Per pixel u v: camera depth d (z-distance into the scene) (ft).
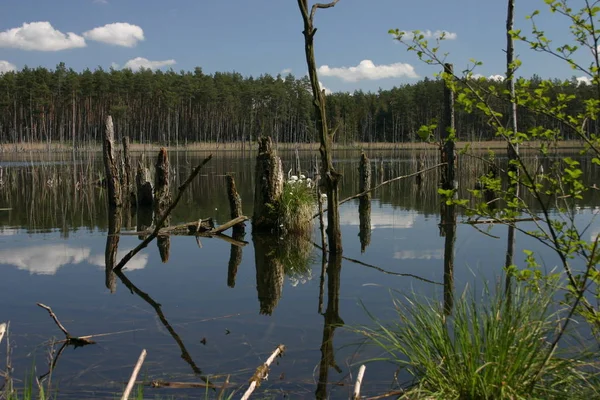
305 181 36.86
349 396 11.91
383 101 325.42
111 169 50.62
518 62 11.51
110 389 12.34
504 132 11.64
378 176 89.97
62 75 237.25
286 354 14.38
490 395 10.58
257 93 275.18
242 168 114.01
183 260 26.99
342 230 35.78
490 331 11.44
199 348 14.85
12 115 249.96
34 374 13.17
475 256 25.96
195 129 297.94
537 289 12.07
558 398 10.62
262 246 30.83
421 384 11.28
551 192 11.73
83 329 16.53
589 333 14.12
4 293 20.68
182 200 56.95
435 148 221.66
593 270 10.62
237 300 19.66
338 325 16.58
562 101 11.56
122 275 23.71
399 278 22.18
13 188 70.54
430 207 48.16
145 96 263.70
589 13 10.34
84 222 41.14
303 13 26.11
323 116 27.55
